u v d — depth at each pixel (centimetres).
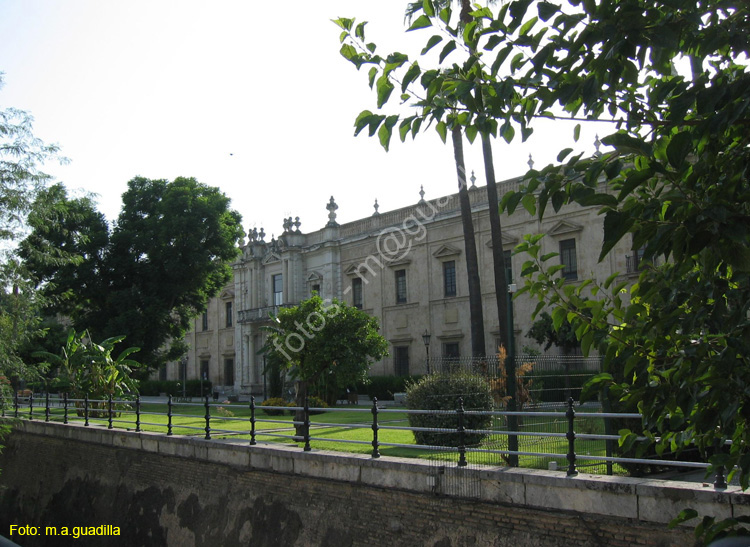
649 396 339
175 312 4006
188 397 5122
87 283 3503
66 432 1902
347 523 1048
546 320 2598
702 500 690
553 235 2988
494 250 2123
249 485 1251
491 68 335
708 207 267
